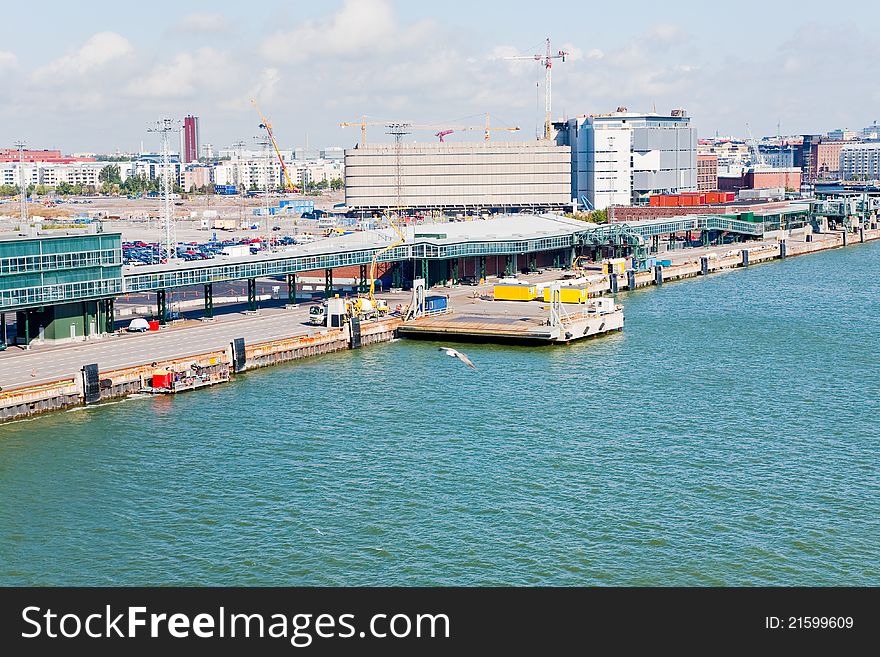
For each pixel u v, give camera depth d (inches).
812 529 5605.3
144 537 5556.1
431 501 5999.0
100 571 5196.9
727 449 6934.1
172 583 5078.7
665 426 7480.3
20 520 5787.4
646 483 6279.5
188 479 6392.7
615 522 5693.9
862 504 5944.9
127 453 6894.7
